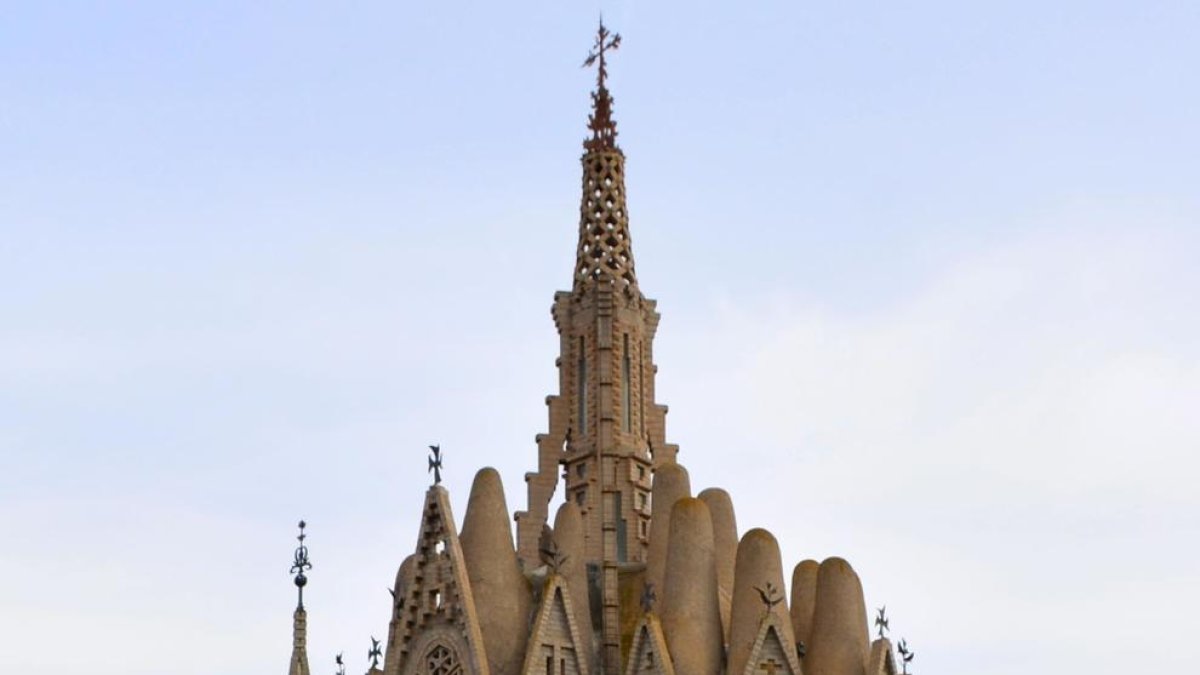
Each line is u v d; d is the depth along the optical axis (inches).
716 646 4714.6
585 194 5305.1
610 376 5093.5
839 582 4830.2
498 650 4658.0
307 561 5408.5
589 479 5024.6
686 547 4758.9
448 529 4709.6
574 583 4790.8
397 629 4739.2
